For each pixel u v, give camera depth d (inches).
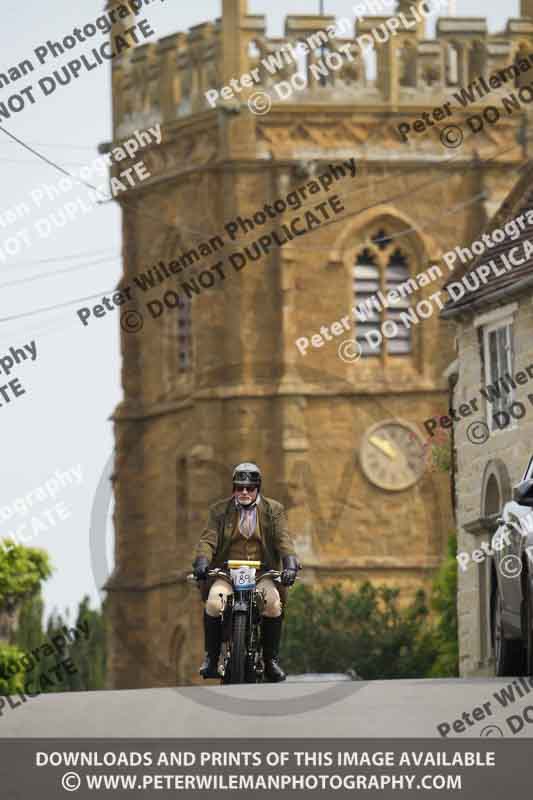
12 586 6171.3
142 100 7839.6
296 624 5447.8
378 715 1432.1
